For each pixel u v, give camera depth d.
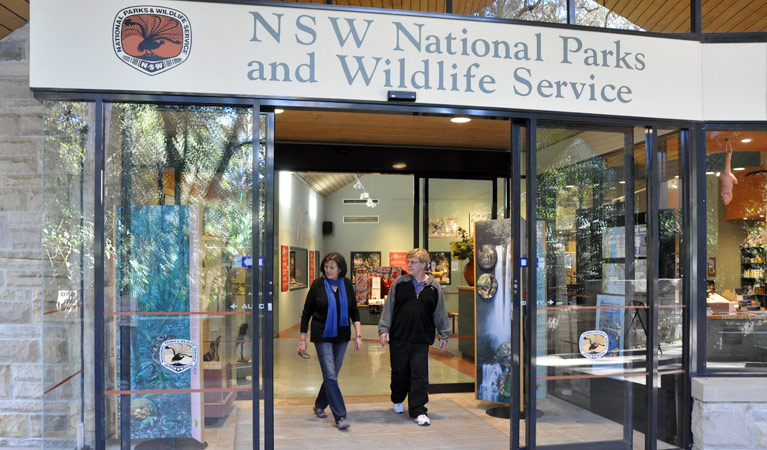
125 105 3.60
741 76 4.33
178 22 3.58
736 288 4.39
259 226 3.69
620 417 4.17
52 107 3.53
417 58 3.88
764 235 4.40
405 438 4.46
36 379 4.05
